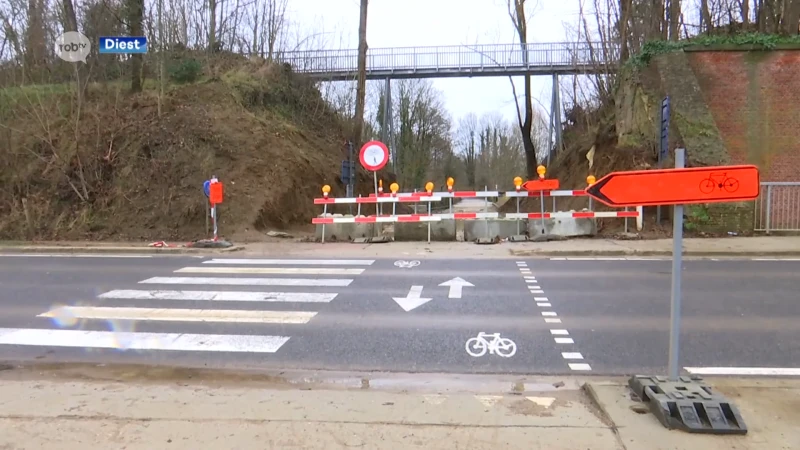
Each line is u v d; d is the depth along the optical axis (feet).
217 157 61.46
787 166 59.72
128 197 57.26
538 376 17.20
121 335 21.57
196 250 44.96
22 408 13.61
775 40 61.57
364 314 24.53
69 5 66.54
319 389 15.92
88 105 66.80
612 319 23.45
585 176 73.26
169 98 67.97
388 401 14.29
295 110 82.94
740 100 61.16
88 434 12.04
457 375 17.34
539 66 100.12
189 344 20.47
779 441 11.60
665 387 13.43
